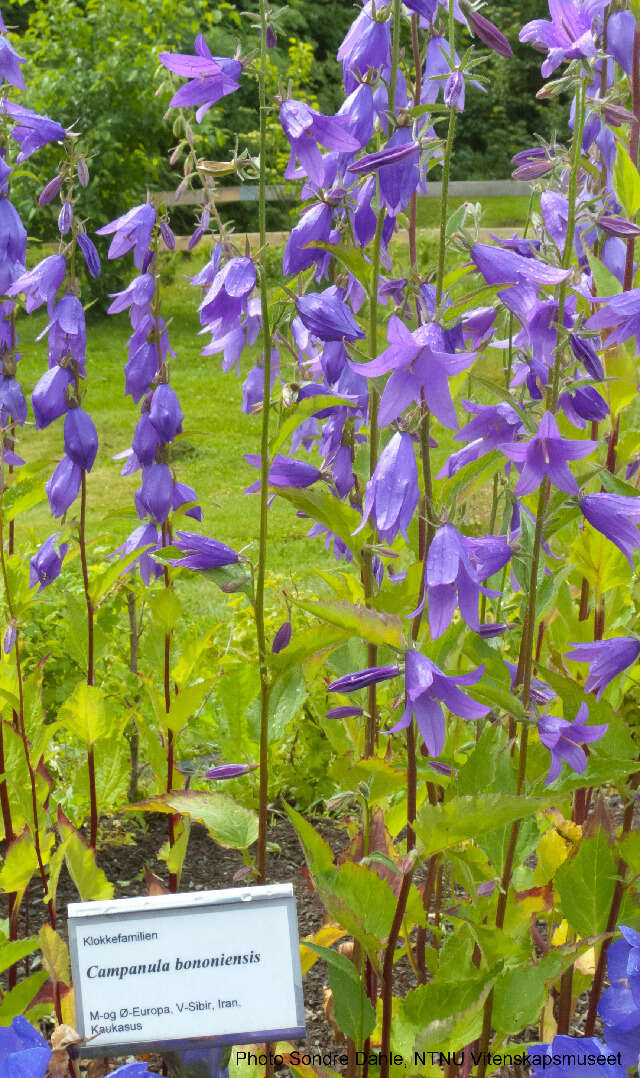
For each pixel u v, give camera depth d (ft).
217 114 13.93
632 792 2.85
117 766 3.75
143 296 3.13
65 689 4.63
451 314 2.47
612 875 2.78
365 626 2.44
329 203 2.67
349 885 2.61
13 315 3.21
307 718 4.49
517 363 3.01
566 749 2.52
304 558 7.31
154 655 3.37
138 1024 2.51
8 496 3.66
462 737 3.32
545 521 2.56
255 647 4.44
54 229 13.70
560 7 2.53
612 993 2.59
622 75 3.24
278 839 4.30
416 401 2.55
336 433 2.88
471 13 2.55
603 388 3.03
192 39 14.30
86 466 3.17
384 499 2.47
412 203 3.00
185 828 2.81
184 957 2.52
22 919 3.77
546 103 19.44
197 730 3.93
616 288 2.96
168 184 14.88
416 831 2.44
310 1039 3.39
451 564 2.46
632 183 2.98
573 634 3.23
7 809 3.29
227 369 3.16
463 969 2.70
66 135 3.07
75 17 14.70
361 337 2.67
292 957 2.53
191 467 9.42
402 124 2.61
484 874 2.77
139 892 3.94
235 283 2.63
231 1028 2.52
